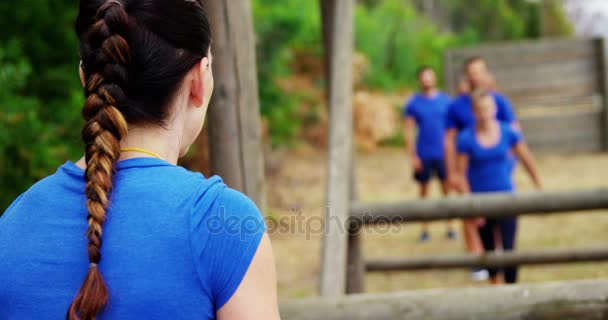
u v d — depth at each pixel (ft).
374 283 37.35
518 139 29.37
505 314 12.91
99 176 6.23
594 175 66.59
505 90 77.10
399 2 138.00
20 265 6.21
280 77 90.99
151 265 6.08
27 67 36.60
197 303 6.12
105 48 6.35
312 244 44.83
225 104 13.33
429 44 129.59
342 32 24.26
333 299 13.56
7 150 33.32
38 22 46.73
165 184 6.41
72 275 6.14
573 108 96.94
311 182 66.39
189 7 6.60
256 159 13.73
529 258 29.94
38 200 6.52
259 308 6.23
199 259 6.17
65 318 6.05
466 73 34.55
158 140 6.75
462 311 13.01
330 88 25.50
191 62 6.64
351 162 28.53
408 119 44.14
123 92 6.47
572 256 30.27
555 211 23.06
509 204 22.81
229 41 13.12
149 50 6.45
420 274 38.42
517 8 165.89
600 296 12.82
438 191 64.54
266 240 6.44
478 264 30.25
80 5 6.68
